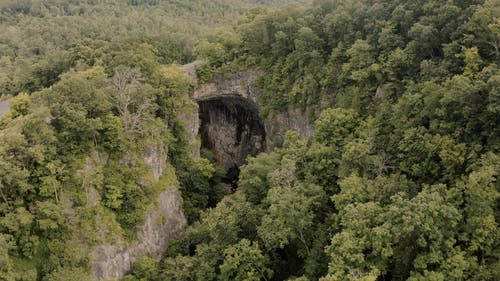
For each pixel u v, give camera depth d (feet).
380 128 183.62
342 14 239.71
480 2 179.83
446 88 153.17
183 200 238.68
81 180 166.50
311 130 249.96
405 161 160.66
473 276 114.32
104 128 188.34
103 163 186.80
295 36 266.77
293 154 196.54
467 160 141.08
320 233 151.02
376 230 115.44
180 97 261.44
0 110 237.04
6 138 145.79
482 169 124.16
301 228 148.46
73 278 139.64
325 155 182.60
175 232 216.13
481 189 118.52
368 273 114.11
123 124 199.82
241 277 148.77
